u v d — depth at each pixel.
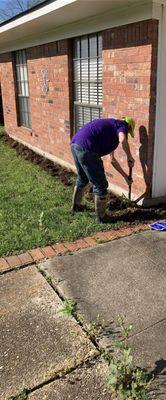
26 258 4.01
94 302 3.24
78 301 3.27
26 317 3.09
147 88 4.71
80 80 6.61
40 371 2.56
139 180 5.25
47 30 7.11
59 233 4.55
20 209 5.39
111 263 3.87
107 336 2.84
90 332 2.88
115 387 2.37
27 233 4.59
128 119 4.78
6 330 2.95
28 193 6.13
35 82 8.39
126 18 4.83
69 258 4.00
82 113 6.77
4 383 2.48
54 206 5.52
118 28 5.07
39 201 5.71
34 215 5.15
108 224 4.80
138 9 4.55
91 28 5.71
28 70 8.66
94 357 2.65
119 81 5.29
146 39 4.55
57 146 7.85
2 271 3.77
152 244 4.25
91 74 6.21
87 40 6.10
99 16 5.39
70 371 2.55
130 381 2.38
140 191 5.28
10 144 10.47
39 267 3.85
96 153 4.56
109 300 3.27
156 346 2.72
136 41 4.75
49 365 2.61
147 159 5.00
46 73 7.70
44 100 8.07
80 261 3.93
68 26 6.36
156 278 3.57
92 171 4.59
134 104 5.05
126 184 5.61
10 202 5.70
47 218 5.02
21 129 10.07
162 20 4.47
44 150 8.61
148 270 3.71
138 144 5.12
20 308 3.21
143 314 3.07
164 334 2.84
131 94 5.07
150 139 4.92
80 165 4.79
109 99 5.64
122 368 2.37
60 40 6.80
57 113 7.55
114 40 5.21
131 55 4.90
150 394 2.34
